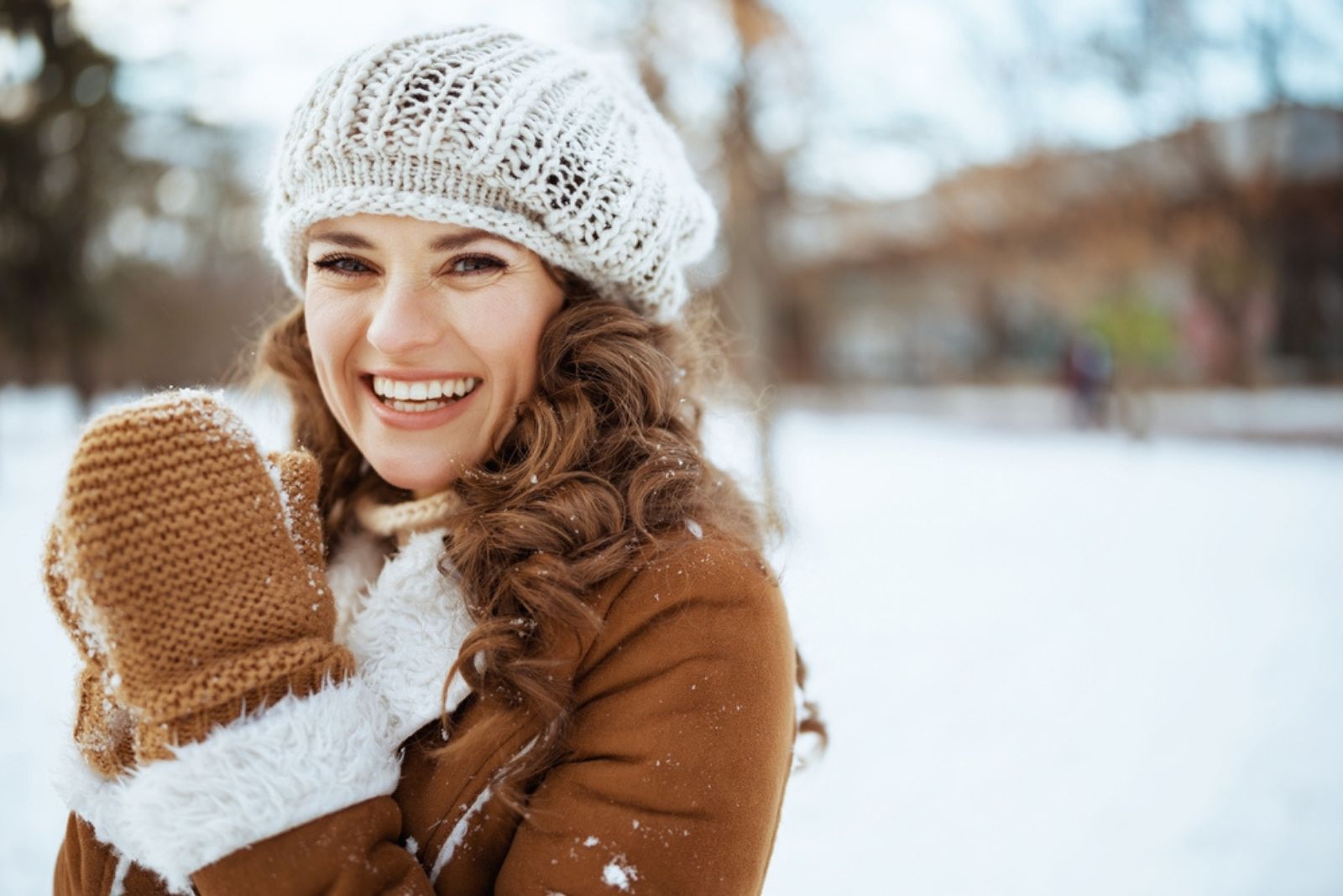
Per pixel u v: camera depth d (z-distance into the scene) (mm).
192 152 15234
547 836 822
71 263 12516
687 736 833
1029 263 18031
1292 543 6715
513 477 976
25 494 8711
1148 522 7727
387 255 949
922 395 24125
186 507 795
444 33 974
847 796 3039
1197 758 3289
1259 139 16188
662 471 978
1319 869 2605
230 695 778
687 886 791
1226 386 18719
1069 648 4500
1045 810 2949
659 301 1142
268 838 767
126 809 794
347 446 1258
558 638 889
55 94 11719
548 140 941
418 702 893
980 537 7230
